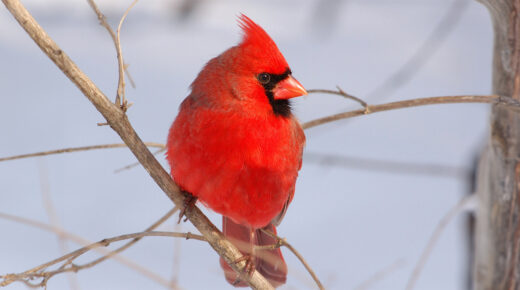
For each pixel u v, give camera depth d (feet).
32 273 16.02
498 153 18.52
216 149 18.28
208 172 18.43
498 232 19.16
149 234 16.61
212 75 18.85
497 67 17.75
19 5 15.02
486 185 19.34
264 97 18.75
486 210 19.43
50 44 15.38
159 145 20.27
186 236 17.06
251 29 19.08
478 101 17.19
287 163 19.22
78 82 15.90
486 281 19.76
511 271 19.15
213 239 18.67
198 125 18.39
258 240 22.63
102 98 16.15
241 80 18.58
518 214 18.76
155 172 17.70
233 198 18.86
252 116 18.42
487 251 19.61
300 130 20.21
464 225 27.45
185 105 19.06
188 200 18.83
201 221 18.66
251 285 18.98
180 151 18.63
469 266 26.96
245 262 18.95
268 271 22.07
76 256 16.28
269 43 18.95
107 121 16.57
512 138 18.19
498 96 17.07
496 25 17.56
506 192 18.75
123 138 16.88
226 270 21.83
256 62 18.63
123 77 16.33
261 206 19.25
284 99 19.10
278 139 18.80
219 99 18.49
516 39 17.24
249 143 18.30
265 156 18.54
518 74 17.43
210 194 18.78
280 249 22.25
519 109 16.84
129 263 15.84
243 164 18.37
